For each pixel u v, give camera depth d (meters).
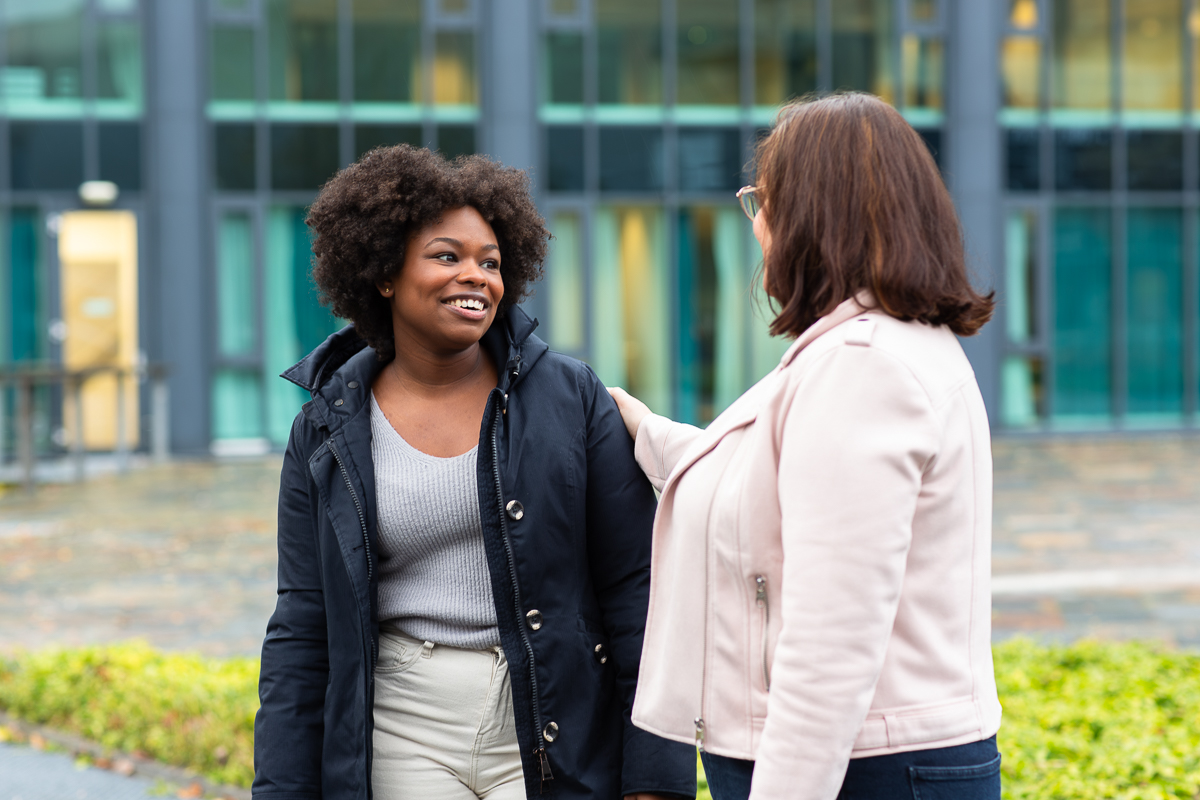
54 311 15.30
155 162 15.34
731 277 16.56
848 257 1.72
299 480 2.16
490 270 2.12
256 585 7.98
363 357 2.20
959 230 1.77
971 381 1.72
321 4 15.72
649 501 2.18
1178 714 4.19
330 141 15.79
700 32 16.44
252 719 4.23
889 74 16.67
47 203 15.28
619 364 16.52
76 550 9.29
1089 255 17.00
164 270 15.34
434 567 2.11
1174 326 17.16
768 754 1.58
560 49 16.22
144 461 15.08
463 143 16.05
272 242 15.74
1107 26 16.88
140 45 15.31
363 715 2.03
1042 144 16.86
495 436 2.06
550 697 2.04
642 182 16.41
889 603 1.57
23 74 15.21
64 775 4.46
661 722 1.85
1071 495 11.72
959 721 1.64
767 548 1.72
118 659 5.34
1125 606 7.10
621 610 2.13
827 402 1.63
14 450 15.14
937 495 1.64
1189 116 17.03
